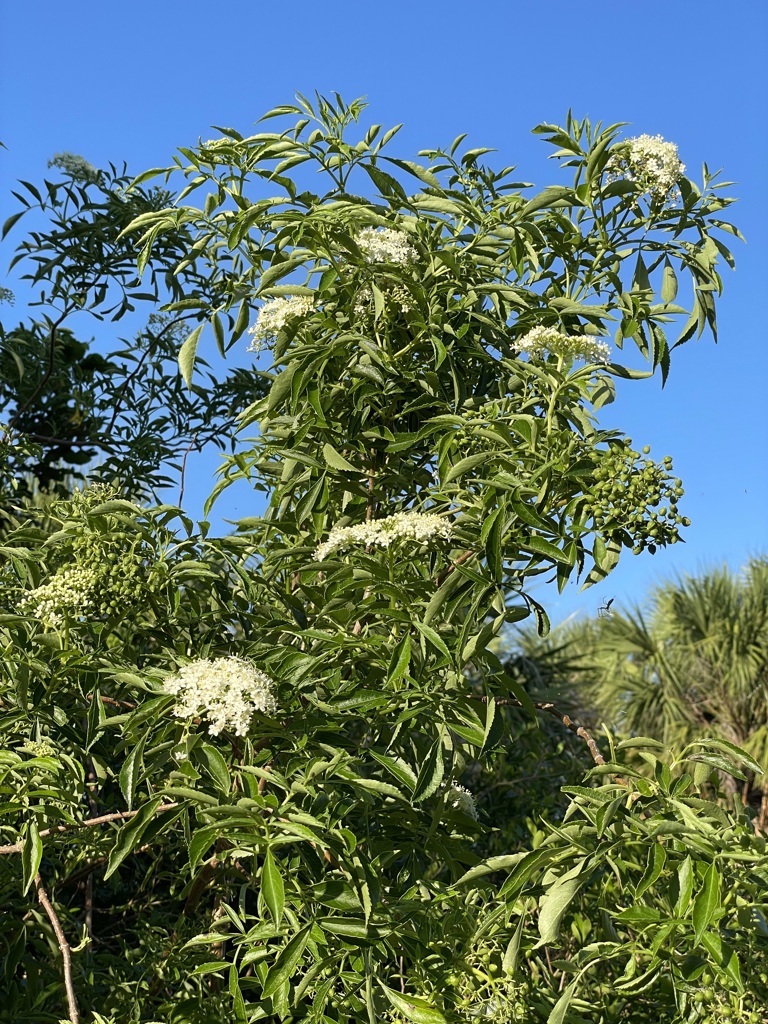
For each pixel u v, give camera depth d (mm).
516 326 2707
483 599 2188
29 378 4371
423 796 1996
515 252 2615
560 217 2629
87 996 2336
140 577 2162
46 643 2113
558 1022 1842
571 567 2100
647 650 8758
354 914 1935
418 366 2623
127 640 2365
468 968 2004
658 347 2625
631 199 2629
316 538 2518
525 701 2221
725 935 1839
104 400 4406
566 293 2711
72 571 2143
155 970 2387
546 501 2188
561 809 4438
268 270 2436
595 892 2586
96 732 2193
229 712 1888
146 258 2654
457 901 2236
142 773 1959
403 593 2094
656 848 1695
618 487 2039
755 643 8516
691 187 2609
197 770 1930
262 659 2246
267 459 2697
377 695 2047
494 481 2105
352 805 2094
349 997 1899
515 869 1777
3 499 3369
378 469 2656
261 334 2580
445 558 2318
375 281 2471
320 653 2209
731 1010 1784
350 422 2566
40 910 2387
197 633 2416
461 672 2135
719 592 8805
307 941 1812
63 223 4023
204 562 2297
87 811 2586
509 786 4449
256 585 2693
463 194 2643
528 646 6648
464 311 2648
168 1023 2100
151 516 2248
